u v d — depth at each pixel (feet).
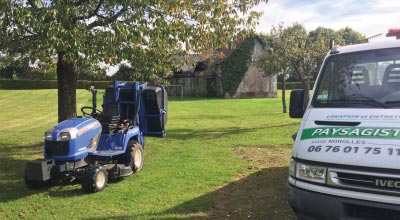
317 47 71.41
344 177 13.23
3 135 51.26
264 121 68.44
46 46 28.40
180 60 40.11
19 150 39.50
